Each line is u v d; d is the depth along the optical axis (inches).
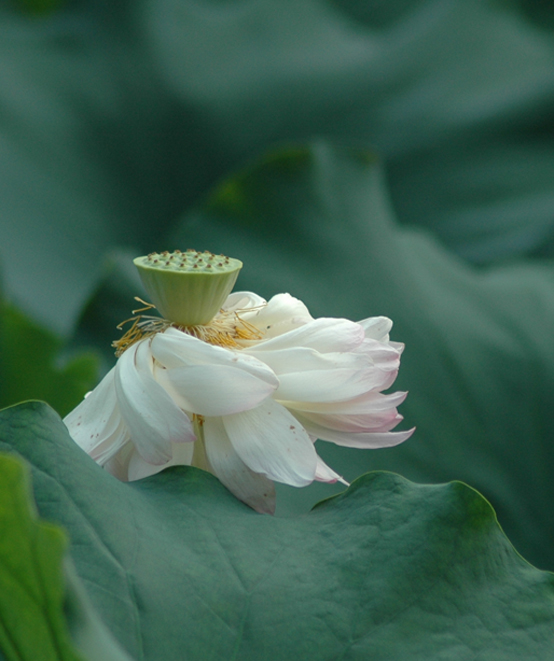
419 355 58.6
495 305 64.5
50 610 41.1
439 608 44.1
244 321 46.5
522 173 109.3
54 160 109.5
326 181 66.1
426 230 106.8
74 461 44.4
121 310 57.6
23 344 73.4
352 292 60.8
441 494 45.0
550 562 54.4
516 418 56.9
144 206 113.1
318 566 44.4
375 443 45.7
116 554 43.7
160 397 44.6
